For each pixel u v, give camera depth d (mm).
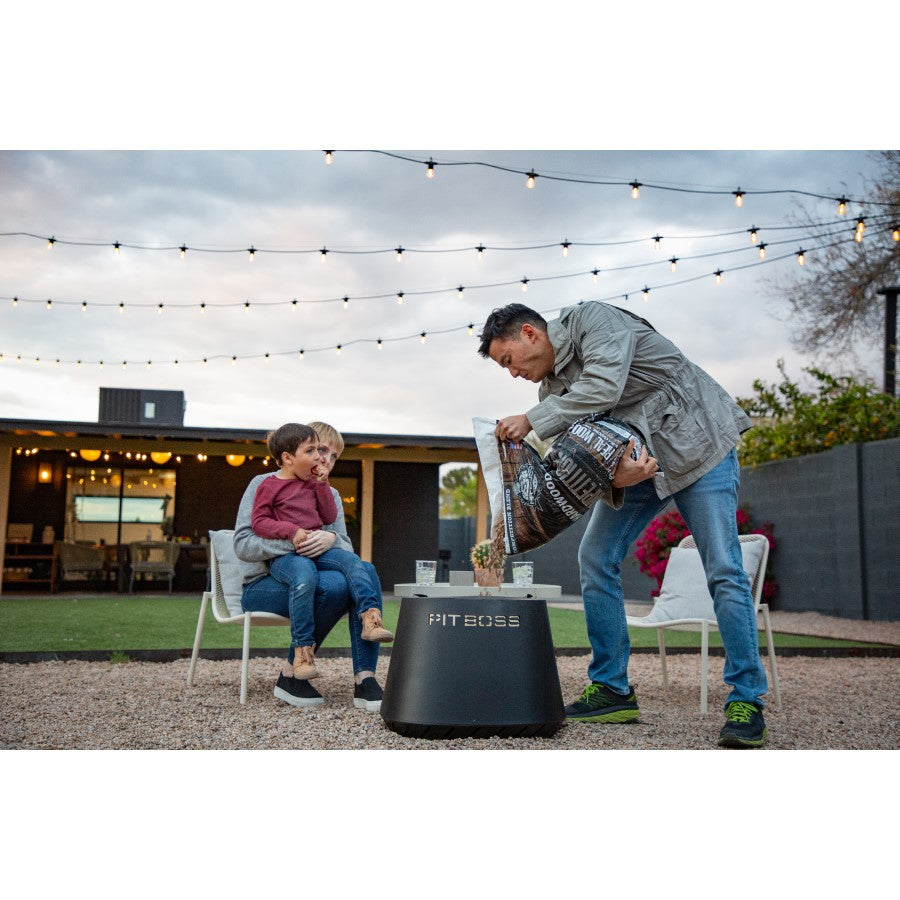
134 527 12641
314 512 3279
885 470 7867
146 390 12758
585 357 2604
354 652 3088
